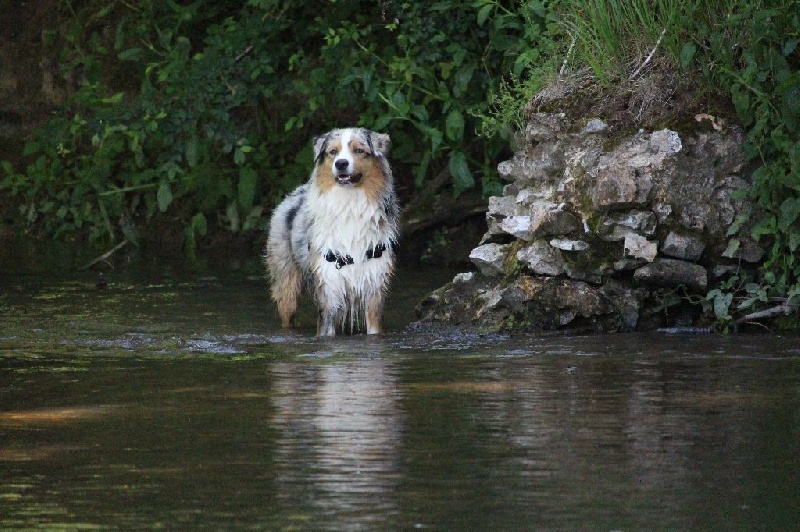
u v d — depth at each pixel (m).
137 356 11.09
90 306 14.23
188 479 6.99
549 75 13.87
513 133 14.84
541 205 12.95
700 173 12.59
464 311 12.82
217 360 10.85
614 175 12.51
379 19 18.55
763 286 12.55
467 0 16.45
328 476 7.02
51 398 9.19
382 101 17.88
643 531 6.10
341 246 12.72
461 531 6.10
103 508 6.52
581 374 9.91
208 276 16.84
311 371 10.23
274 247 13.80
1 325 12.84
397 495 6.66
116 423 8.32
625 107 13.02
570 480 6.91
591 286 12.61
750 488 6.75
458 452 7.47
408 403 8.84
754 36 12.36
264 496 6.67
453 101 17.23
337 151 12.78
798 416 8.30
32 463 7.34
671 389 9.24
